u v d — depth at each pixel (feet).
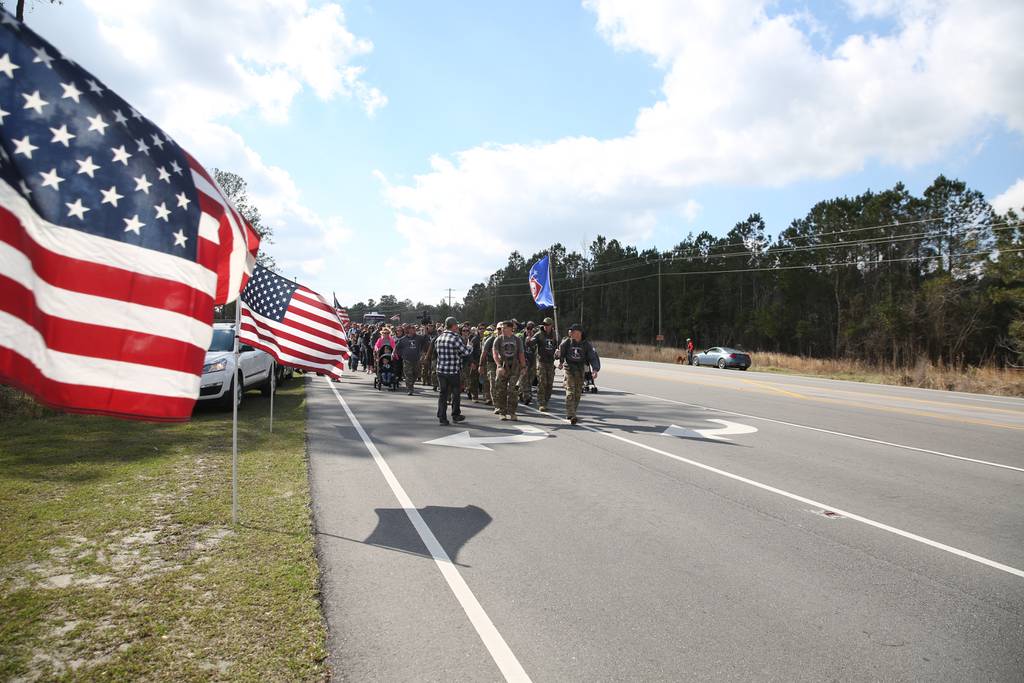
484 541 15.78
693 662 10.06
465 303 424.46
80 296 11.60
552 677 9.50
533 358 46.52
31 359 10.98
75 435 28.53
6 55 11.32
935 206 171.01
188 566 13.46
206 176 13.94
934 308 139.95
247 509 17.76
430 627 11.09
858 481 22.93
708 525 17.43
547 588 12.94
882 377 87.45
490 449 28.12
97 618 10.96
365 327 85.87
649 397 52.60
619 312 289.33
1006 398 62.34
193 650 9.98
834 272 203.00
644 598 12.55
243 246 14.67
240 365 41.91
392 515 17.79
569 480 22.41
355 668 9.61
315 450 27.04
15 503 17.54
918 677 9.75
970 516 18.65
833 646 10.71
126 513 16.92
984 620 11.82
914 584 13.51
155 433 29.78
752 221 246.27
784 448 29.35
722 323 248.32
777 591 13.01
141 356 12.12
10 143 11.18
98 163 12.01
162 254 12.53
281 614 11.34
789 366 117.39
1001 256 118.42
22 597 11.70
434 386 57.82
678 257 261.65
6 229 10.79
